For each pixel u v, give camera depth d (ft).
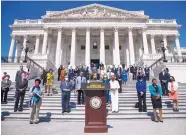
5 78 45.50
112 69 74.84
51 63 131.54
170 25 178.60
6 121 35.17
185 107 43.65
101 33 163.02
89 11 171.94
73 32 163.73
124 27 165.58
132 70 91.66
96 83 27.43
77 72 70.69
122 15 169.68
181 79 85.61
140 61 132.77
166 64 87.45
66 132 26.35
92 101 27.25
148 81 73.00
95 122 26.68
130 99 48.21
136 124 32.48
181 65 87.20
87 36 162.40
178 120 36.29
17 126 30.66
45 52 160.56
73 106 43.91
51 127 30.01
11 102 45.55
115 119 37.24
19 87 40.06
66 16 166.30
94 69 73.31
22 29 183.11
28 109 41.34
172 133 25.58
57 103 45.60
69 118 36.27
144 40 163.22
